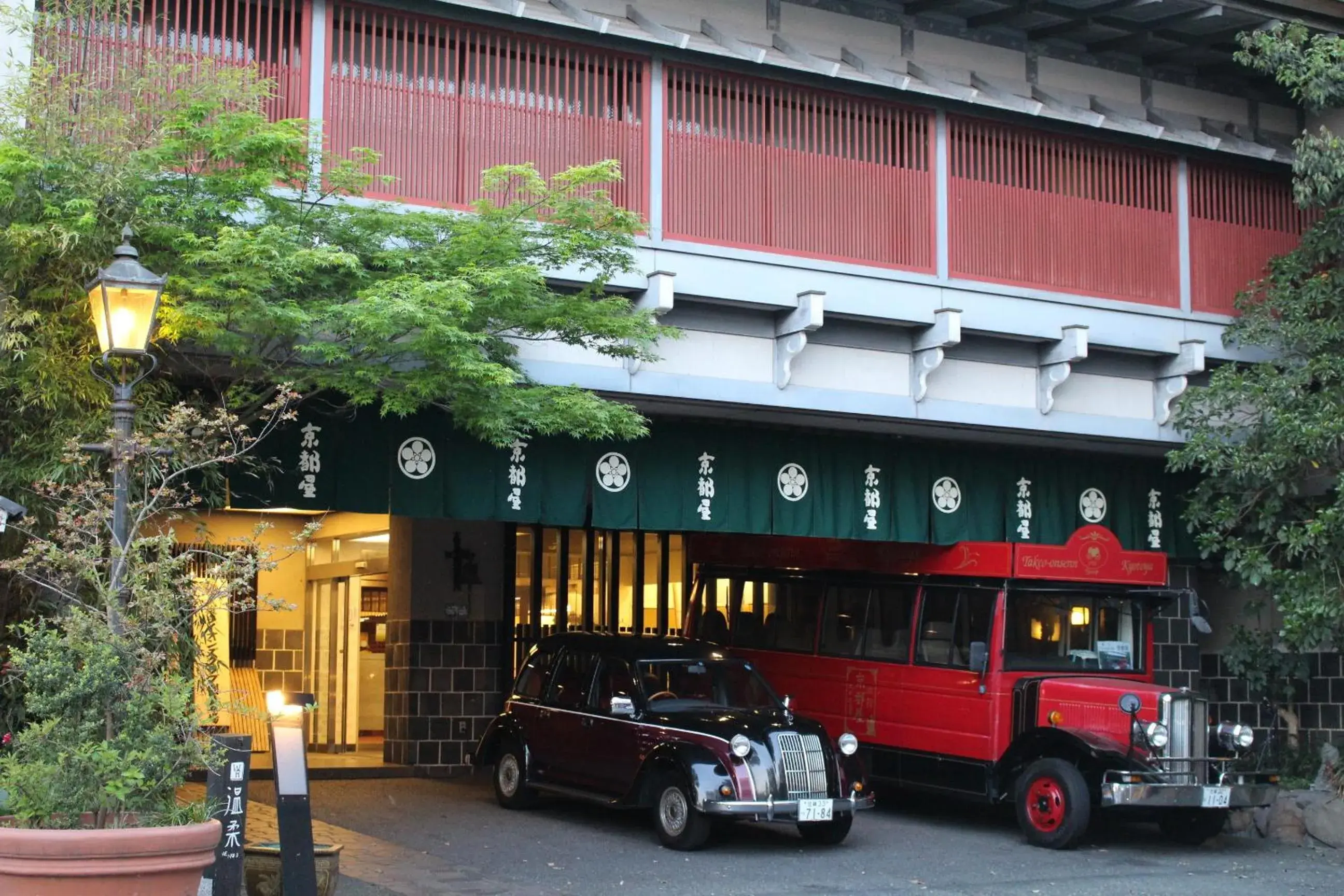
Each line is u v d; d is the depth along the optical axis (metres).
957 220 15.84
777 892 11.88
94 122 10.84
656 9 15.47
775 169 14.92
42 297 10.91
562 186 12.62
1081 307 16.41
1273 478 16.11
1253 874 13.33
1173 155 17.30
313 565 22.94
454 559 19.88
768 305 14.73
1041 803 14.52
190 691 8.38
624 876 12.41
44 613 11.41
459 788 18.08
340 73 13.00
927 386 15.98
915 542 16.83
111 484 10.74
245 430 11.91
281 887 9.49
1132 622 16.11
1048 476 18.30
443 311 10.95
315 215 11.78
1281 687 19.23
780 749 13.62
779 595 18.31
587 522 15.82
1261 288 17.42
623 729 14.49
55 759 7.56
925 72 15.91
